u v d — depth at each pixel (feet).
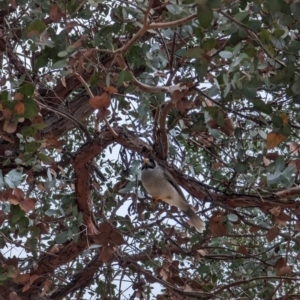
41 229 12.69
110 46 10.53
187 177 12.98
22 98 9.66
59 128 15.67
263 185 12.34
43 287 15.07
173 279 15.17
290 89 10.09
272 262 15.26
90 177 14.57
